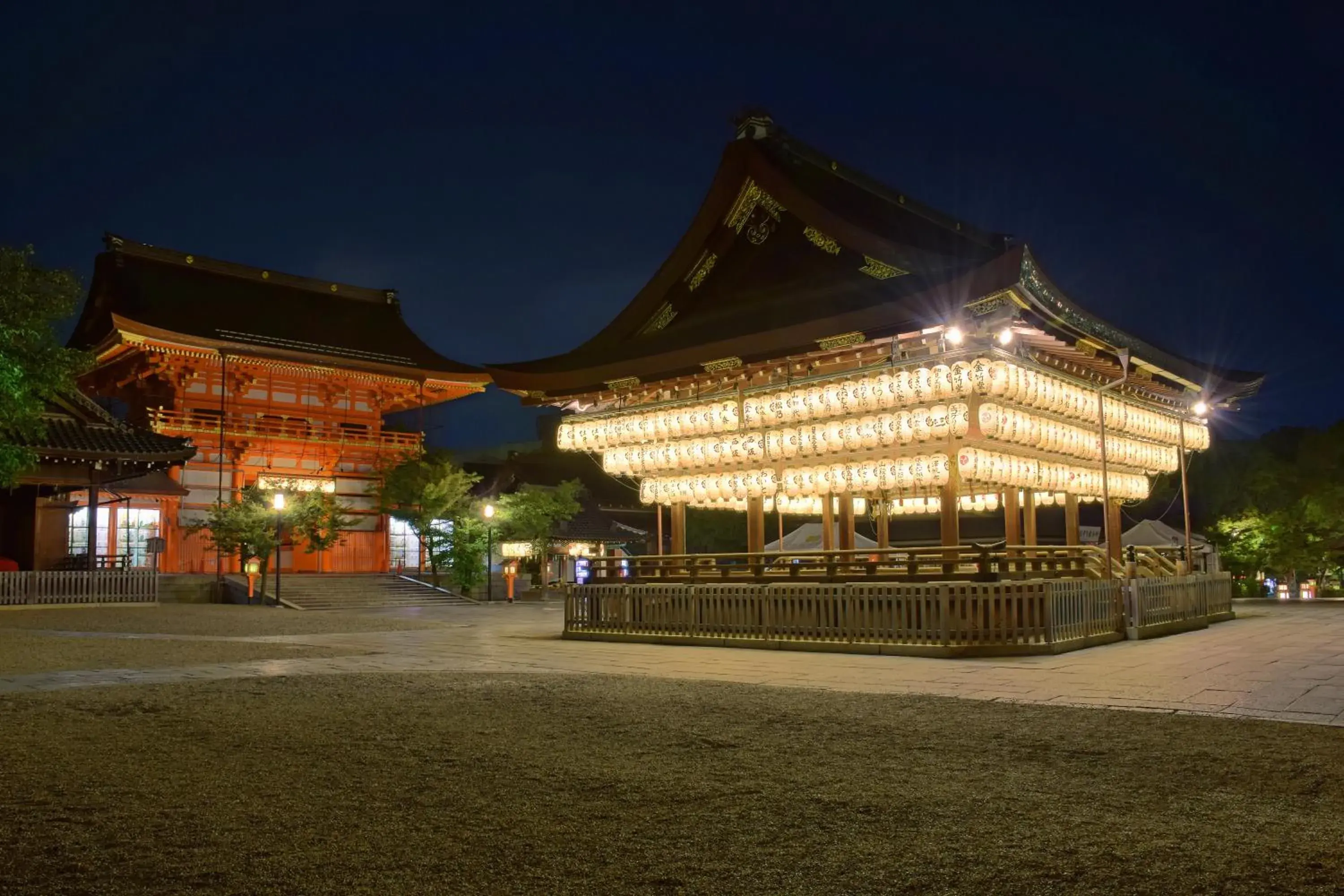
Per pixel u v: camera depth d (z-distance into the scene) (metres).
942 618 14.98
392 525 53.69
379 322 58.12
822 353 18.70
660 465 21.86
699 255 22.48
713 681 12.18
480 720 9.19
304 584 42.06
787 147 21.09
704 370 19.86
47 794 6.39
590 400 23.06
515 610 35.38
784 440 19.62
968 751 7.67
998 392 17.00
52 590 32.12
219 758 7.52
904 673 12.89
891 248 18.58
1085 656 14.52
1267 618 22.75
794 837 5.38
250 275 54.78
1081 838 5.30
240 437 48.28
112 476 35.25
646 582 19.77
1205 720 8.95
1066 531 21.70
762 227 21.73
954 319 16.16
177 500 45.91
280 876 4.76
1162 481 38.59
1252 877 4.64
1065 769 7.01
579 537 54.28
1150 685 11.38
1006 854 5.04
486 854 5.09
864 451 19.16
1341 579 38.28
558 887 4.60
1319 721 8.90
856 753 7.62
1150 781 6.62
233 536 39.50
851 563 17.30
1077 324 17.55
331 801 6.20
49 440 32.53
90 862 4.97
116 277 49.47
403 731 8.62
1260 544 35.28
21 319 21.03
